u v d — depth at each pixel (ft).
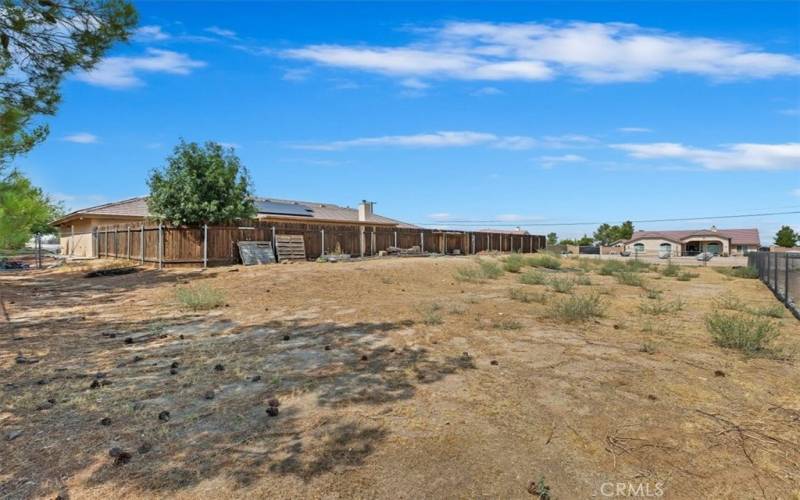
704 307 29.78
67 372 15.16
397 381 13.89
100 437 10.43
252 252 59.36
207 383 13.91
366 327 21.68
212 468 9.06
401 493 8.16
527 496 8.07
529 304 28.91
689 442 9.98
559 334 20.22
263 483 8.52
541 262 66.85
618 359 16.19
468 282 43.39
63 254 101.50
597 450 9.63
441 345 18.22
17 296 33.81
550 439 10.10
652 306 28.68
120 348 18.28
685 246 229.66
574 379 13.98
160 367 15.60
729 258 152.76
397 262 56.95
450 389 13.17
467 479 8.57
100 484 8.56
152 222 60.64
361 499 8.00
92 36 23.86
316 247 69.10
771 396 12.65
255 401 12.44
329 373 14.71
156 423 11.14
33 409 12.04
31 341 19.54
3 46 22.17
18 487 8.50
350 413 11.55
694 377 14.20
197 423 11.11
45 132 27.07
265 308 27.32
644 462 9.16
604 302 30.19
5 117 21.79
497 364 15.57
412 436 10.26
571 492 8.18
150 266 55.67
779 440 10.07
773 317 27.27
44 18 22.39
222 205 57.77
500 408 11.76
